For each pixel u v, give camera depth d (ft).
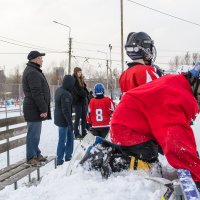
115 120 9.87
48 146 34.06
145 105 9.13
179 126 8.49
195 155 8.46
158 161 10.12
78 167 10.82
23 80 20.94
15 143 22.35
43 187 12.71
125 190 9.35
